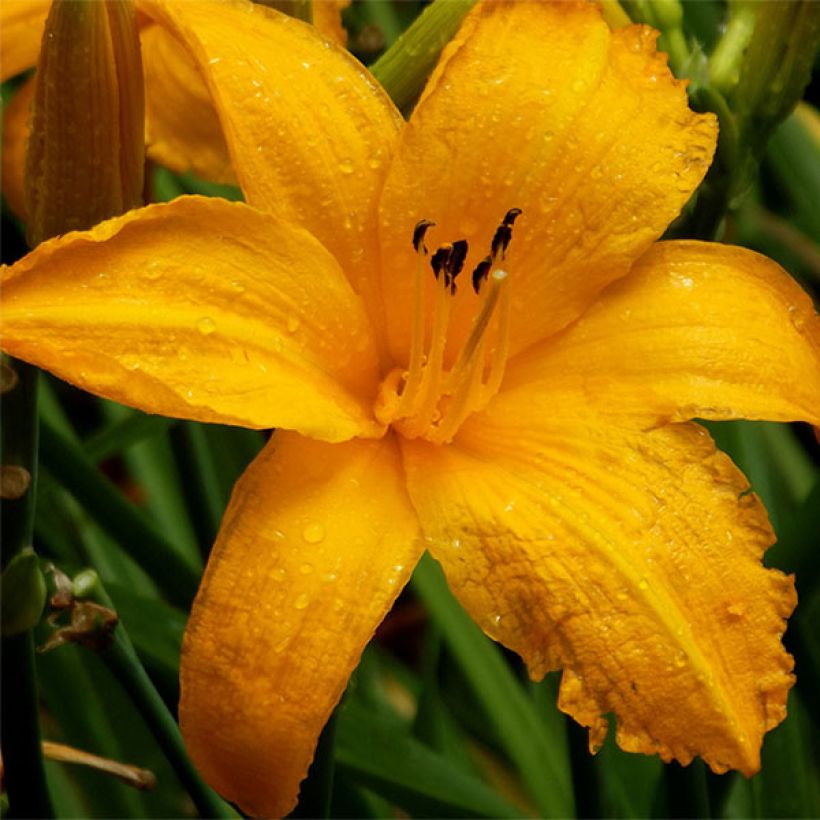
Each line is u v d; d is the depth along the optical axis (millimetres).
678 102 566
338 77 557
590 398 559
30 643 528
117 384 518
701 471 549
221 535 527
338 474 541
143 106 536
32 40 595
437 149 557
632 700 530
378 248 558
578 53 565
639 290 563
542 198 561
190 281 530
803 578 592
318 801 552
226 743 520
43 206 531
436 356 553
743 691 534
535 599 536
